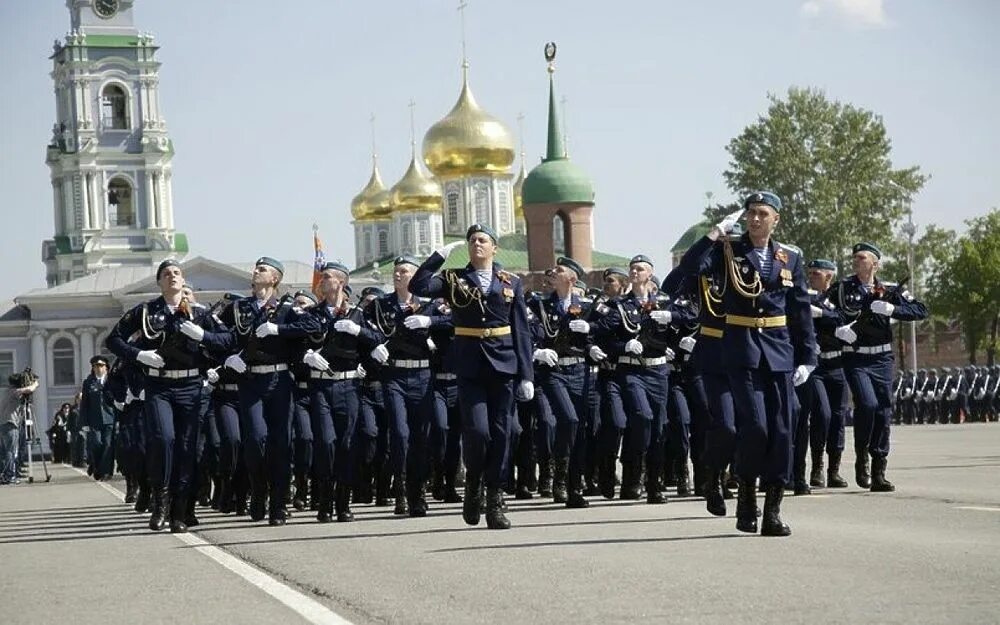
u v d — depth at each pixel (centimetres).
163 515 2203
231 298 2341
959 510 1892
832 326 2455
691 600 1180
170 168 14700
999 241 12362
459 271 1903
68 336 13500
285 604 1289
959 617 1052
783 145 11644
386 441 2625
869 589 1198
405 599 1273
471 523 1942
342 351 2334
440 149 15250
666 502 2422
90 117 14562
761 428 1656
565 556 1525
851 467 3269
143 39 14675
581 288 2758
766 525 1664
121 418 3294
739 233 1764
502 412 1909
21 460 5053
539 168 12588
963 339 14238
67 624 1252
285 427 2300
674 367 2594
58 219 14825
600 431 2494
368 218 17125
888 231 11844
